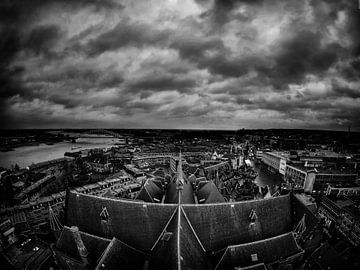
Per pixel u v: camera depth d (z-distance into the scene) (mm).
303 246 50594
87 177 167375
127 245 39094
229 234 43750
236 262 38062
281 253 42156
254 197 90875
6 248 62000
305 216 50031
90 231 45375
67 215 48719
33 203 103812
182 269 31250
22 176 173875
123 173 174125
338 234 76250
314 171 138250
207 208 44344
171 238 37938
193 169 123438
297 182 146500
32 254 59469
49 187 148250
